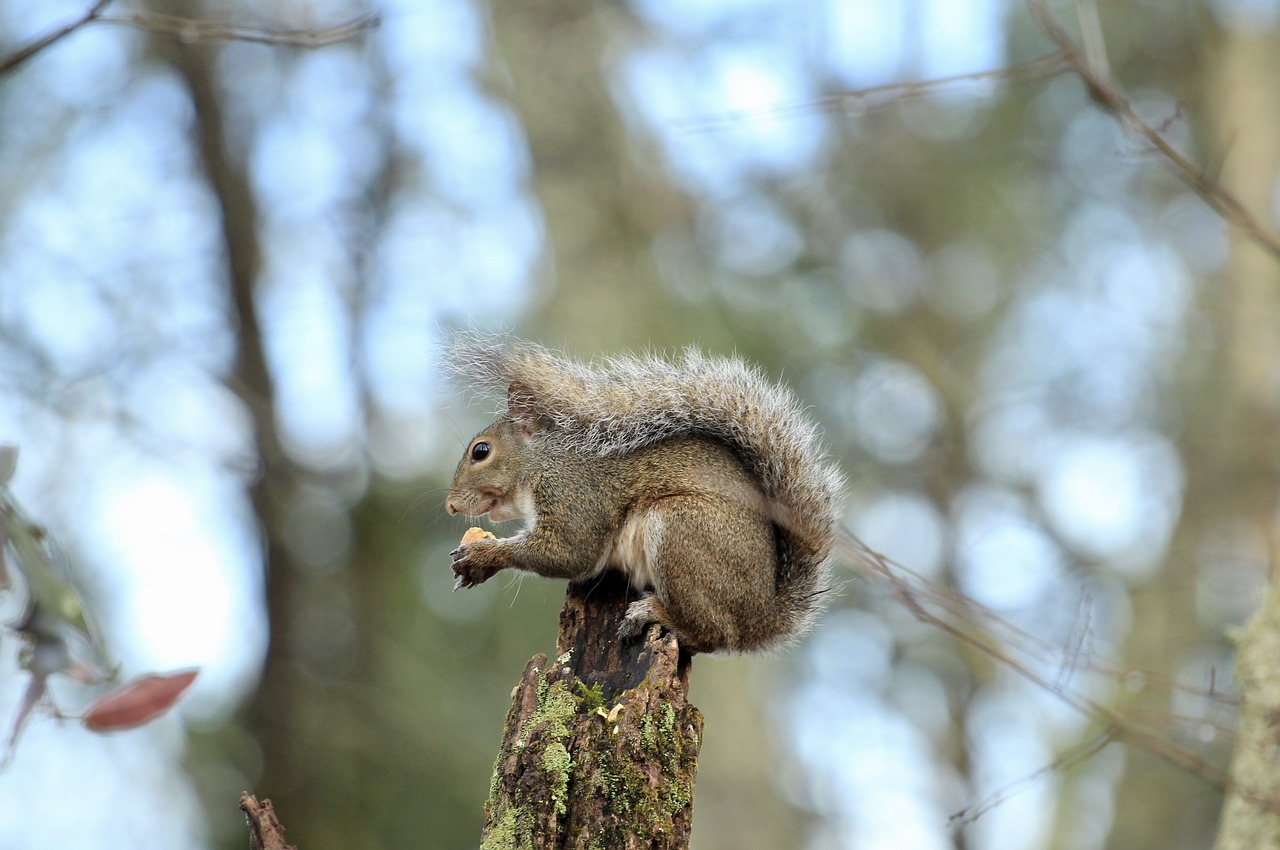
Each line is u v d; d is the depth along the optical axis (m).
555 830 5.27
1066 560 16.47
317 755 12.50
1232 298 17.03
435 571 13.31
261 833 5.09
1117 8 18.30
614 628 6.69
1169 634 15.82
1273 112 18.00
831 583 7.25
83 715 3.40
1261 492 16.31
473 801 12.40
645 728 5.43
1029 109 17.75
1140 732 5.84
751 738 16.73
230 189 14.34
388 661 12.90
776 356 15.96
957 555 16.48
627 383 7.30
